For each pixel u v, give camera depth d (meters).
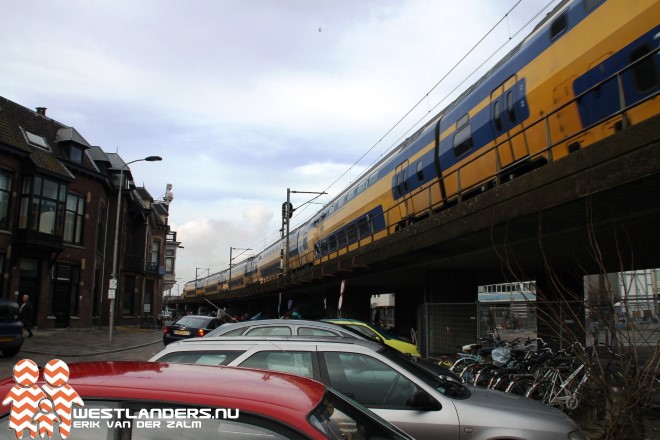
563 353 9.81
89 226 30.70
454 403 4.78
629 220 9.72
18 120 27.81
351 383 5.00
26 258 25.64
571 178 8.25
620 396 6.03
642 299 6.96
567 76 10.38
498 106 12.76
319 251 29.83
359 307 29.50
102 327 36.56
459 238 12.04
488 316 12.98
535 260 14.96
